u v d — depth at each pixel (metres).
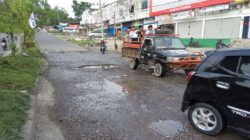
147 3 38.47
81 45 33.97
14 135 4.17
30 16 17.03
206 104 4.63
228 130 4.36
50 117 5.67
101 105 6.56
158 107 6.38
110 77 10.68
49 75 11.16
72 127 5.11
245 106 4.00
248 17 20.59
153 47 11.07
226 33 23.02
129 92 7.96
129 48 13.29
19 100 6.01
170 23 31.42
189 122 5.32
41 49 27.62
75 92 7.95
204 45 25.50
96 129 5.01
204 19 25.48
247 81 4.00
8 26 12.40
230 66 4.31
